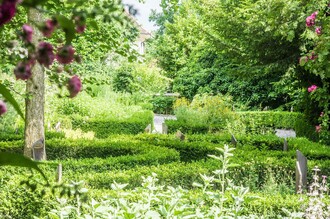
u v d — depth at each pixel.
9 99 0.89
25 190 5.08
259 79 25.28
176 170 6.52
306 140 10.66
